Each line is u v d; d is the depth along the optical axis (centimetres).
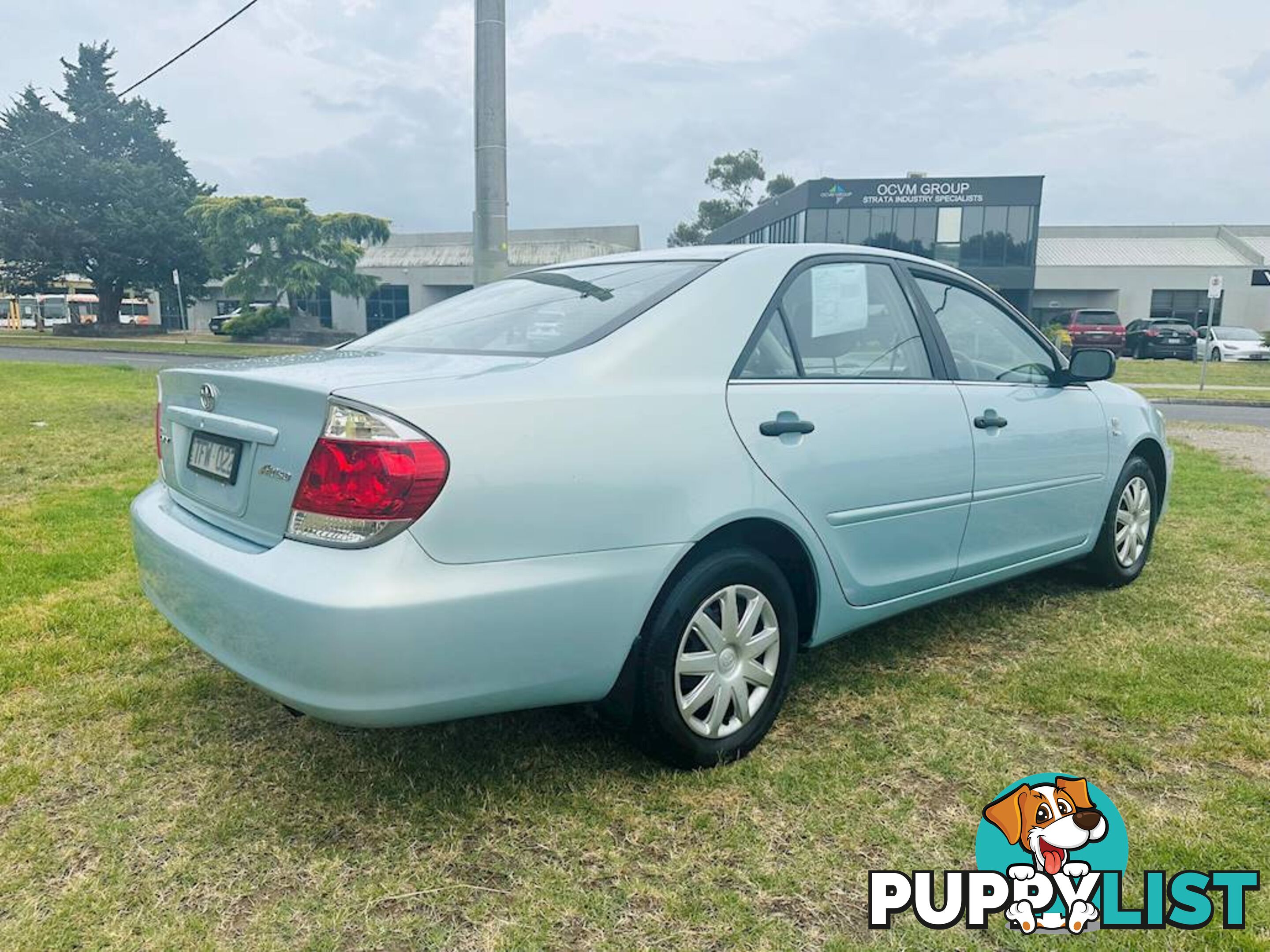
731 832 242
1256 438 1111
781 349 292
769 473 273
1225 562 503
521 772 271
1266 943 202
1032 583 466
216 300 5494
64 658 349
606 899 216
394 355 281
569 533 232
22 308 5878
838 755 283
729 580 268
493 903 214
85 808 251
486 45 827
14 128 4503
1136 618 411
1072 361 401
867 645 378
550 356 254
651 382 256
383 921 208
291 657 212
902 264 352
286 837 239
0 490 633
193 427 271
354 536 212
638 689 258
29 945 199
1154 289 4325
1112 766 277
